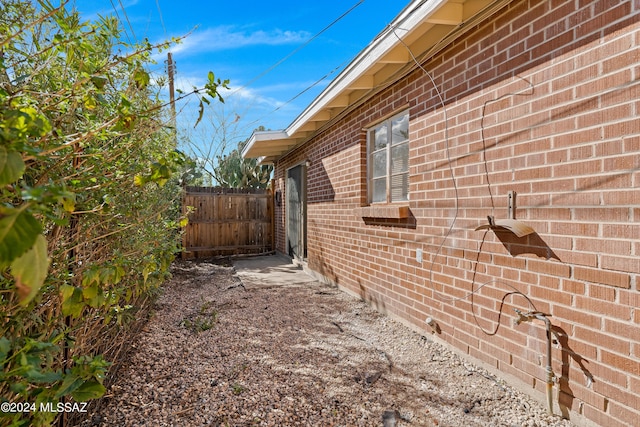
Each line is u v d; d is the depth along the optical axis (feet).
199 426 6.88
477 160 9.25
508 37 8.30
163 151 9.60
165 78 9.84
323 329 12.48
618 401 6.15
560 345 7.18
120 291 7.30
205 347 10.80
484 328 9.14
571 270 6.94
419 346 10.87
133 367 9.30
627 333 6.03
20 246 2.31
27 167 4.35
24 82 4.74
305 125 20.63
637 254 5.89
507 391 8.18
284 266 25.80
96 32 5.08
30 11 4.92
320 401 7.88
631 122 5.94
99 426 6.74
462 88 9.75
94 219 6.60
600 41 6.41
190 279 21.38
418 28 10.27
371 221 15.06
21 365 3.62
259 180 40.91
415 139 11.89
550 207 7.34
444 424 7.09
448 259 10.43
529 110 7.78
